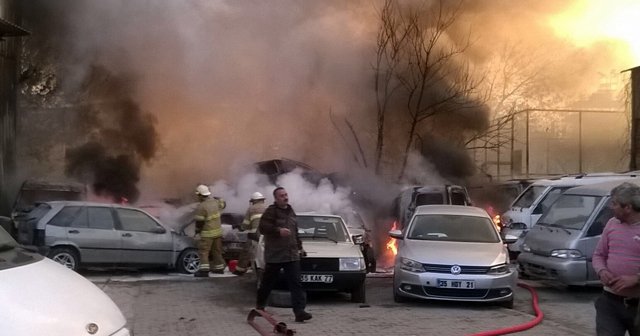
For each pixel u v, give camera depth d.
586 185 11.16
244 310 8.68
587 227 9.94
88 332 3.01
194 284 11.05
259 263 9.14
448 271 8.76
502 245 9.50
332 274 9.02
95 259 11.30
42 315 2.93
